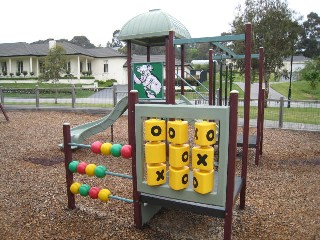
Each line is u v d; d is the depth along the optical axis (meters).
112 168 5.54
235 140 2.61
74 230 3.24
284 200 4.02
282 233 3.15
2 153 6.57
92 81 35.44
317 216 3.54
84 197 4.14
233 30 17.48
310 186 4.55
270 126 10.01
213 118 2.62
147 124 2.89
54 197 4.12
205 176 2.69
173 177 2.83
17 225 3.33
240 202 3.73
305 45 55.34
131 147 3.09
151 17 6.90
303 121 10.83
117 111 7.24
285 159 6.19
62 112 14.11
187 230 3.23
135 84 6.99
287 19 16.28
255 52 16.73
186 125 2.79
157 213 3.60
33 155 6.47
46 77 25.08
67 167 3.68
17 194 4.21
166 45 6.65
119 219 3.48
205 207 2.82
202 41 4.42
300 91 27.25
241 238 3.05
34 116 12.80
